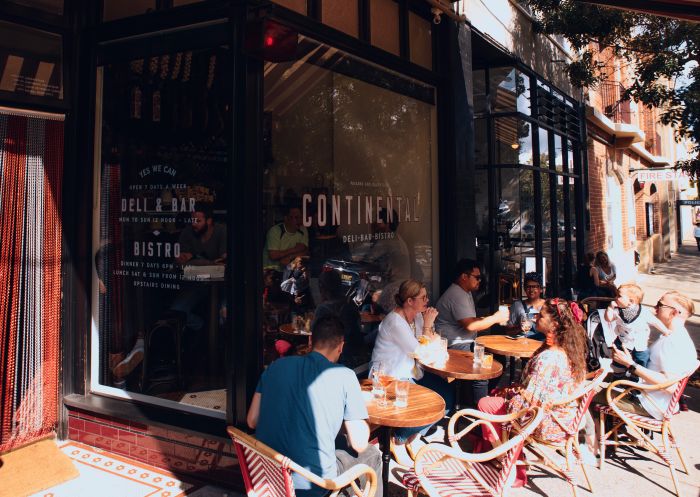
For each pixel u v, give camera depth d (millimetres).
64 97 4676
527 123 9133
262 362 4090
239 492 3986
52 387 4746
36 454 4492
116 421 4520
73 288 4781
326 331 3189
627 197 17656
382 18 5688
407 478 3533
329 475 2930
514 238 8828
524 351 5289
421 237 6484
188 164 4285
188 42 4238
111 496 3926
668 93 8766
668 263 25219
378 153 5707
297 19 4488
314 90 4816
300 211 4660
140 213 4539
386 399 3855
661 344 4496
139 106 4543
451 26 6621
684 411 5758
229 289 4035
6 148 4426
